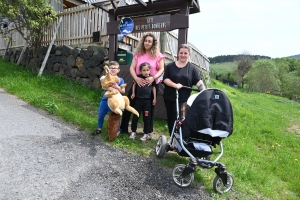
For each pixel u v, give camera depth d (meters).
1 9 7.52
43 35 8.97
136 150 3.81
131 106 4.33
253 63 48.28
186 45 3.77
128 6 5.59
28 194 2.42
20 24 8.89
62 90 6.89
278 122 8.23
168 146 3.50
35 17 8.06
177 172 3.17
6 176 2.67
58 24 8.40
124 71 5.87
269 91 43.47
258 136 5.88
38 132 4.02
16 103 5.48
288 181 3.72
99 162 3.28
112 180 2.89
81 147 3.68
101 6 5.80
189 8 5.14
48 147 3.53
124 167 3.25
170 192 2.82
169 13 5.38
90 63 7.25
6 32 10.56
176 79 3.78
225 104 2.86
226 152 4.38
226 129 2.81
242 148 4.70
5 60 11.61
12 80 7.18
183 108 3.69
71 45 8.21
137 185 2.86
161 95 5.38
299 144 5.80
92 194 2.57
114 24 5.78
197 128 2.82
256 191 3.22
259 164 4.18
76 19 8.02
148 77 4.01
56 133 4.10
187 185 2.94
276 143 5.58
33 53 8.98
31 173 2.80
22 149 3.34
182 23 4.87
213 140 3.07
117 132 4.08
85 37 7.71
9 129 3.95
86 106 5.95
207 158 3.52
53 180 2.72
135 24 5.44
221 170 2.84
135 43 7.59
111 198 2.54
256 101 15.01
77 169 3.02
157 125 5.28
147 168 3.31
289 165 4.32
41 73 8.23
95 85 7.19
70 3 11.74
